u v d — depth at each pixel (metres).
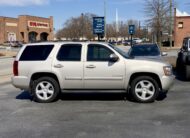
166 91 11.37
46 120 8.31
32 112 9.23
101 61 10.38
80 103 10.38
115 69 10.30
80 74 10.41
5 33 84.31
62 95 11.79
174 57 30.44
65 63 10.45
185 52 16.83
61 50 10.60
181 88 13.05
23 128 7.60
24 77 10.62
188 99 10.75
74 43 10.63
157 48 16.95
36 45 10.77
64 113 9.04
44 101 10.57
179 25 71.56
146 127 7.51
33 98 11.07
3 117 8.69
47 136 6.97
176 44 71.56
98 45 10.52
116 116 8.59
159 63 10.30
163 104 10.02
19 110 9.52
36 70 10.52
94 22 22.98
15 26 88.50
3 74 19.67
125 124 7.79
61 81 10.49
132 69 10.26
